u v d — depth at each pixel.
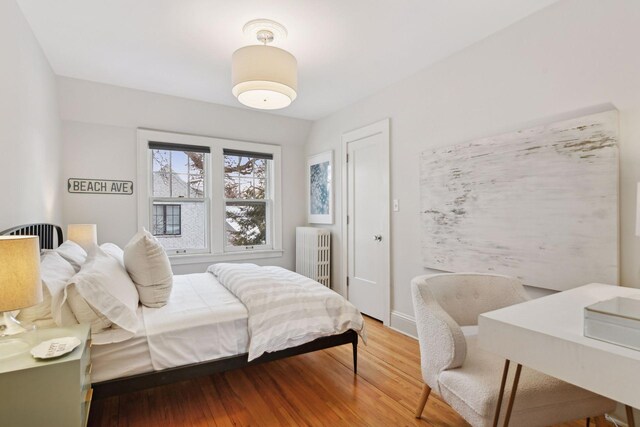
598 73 1.81
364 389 2.09
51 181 2.86
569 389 1.32
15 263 1.19
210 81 3.15
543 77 2.05
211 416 1.81
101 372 1.59
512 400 1.19
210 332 1.85
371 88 3.32
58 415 1.15
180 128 3.85
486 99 2.37
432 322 1.56
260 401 1.96
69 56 2.65
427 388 1.75
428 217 2.79
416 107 2.95
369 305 3.55
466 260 2.48
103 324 1.63
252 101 2.30
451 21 2.17
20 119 2.05
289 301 2.11
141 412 1.84
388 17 2.11
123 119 3.52
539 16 2.06
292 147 4.66
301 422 1.76
